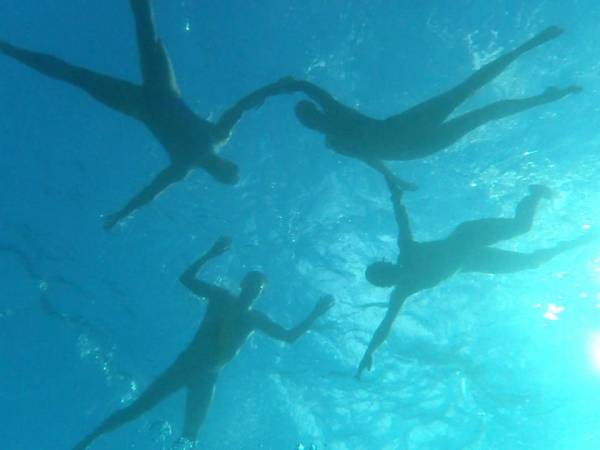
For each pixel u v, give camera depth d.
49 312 13.28
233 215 12.20
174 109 6.24
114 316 13.55
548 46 10.33
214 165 6.55
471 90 5.90
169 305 13.48
